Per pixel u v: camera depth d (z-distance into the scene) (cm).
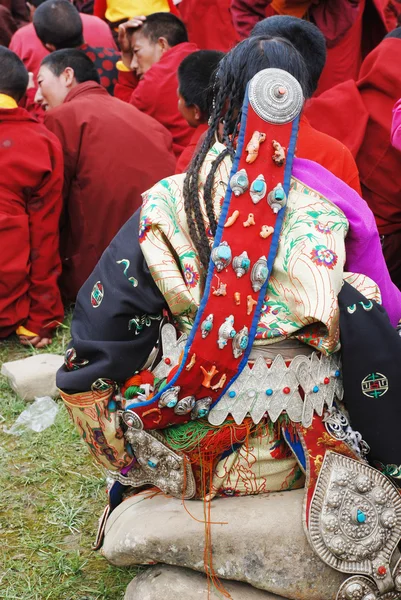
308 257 164
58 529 243
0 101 366
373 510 172
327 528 168
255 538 169
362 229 177
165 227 168
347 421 177
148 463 179
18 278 366
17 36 522
